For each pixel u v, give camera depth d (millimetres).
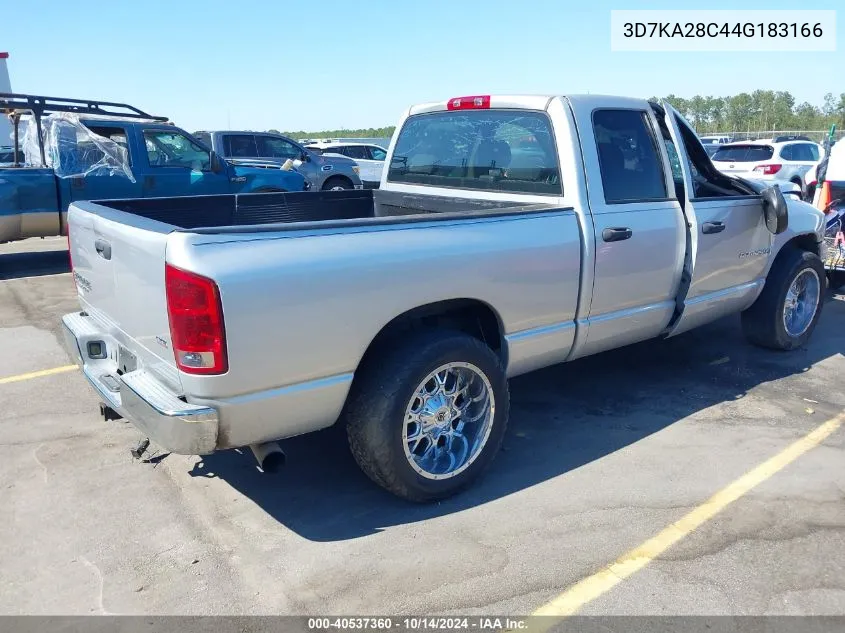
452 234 3305
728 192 4965
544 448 4062
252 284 2699
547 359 3912
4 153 14102
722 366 5441
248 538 3162
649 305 4352
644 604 2752
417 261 3148
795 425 4383
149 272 2824
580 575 2922
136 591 2799
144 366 3113
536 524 3293
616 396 4840
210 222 4453
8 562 2967
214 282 2625
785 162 14953
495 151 4316
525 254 3555
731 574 2939
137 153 9719
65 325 3848
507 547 3111
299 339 2854
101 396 3330
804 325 5836
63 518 3293
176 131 10117
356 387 3215
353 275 2955
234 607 2715
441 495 3453
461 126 4543
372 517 3344
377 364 3191
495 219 3494
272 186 11055
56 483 3604
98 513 3342
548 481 3686
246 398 2799
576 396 4836
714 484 3660
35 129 9977
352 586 2842
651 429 4320
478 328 3773
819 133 25516
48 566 2945
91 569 2930
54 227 9383
